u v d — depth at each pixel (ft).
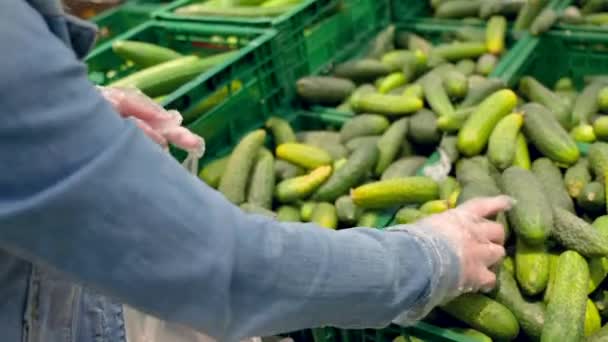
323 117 6.64
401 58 6.91
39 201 1.98
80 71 2.11
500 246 3.42
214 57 6.44
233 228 2.35
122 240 2.11
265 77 6.54
